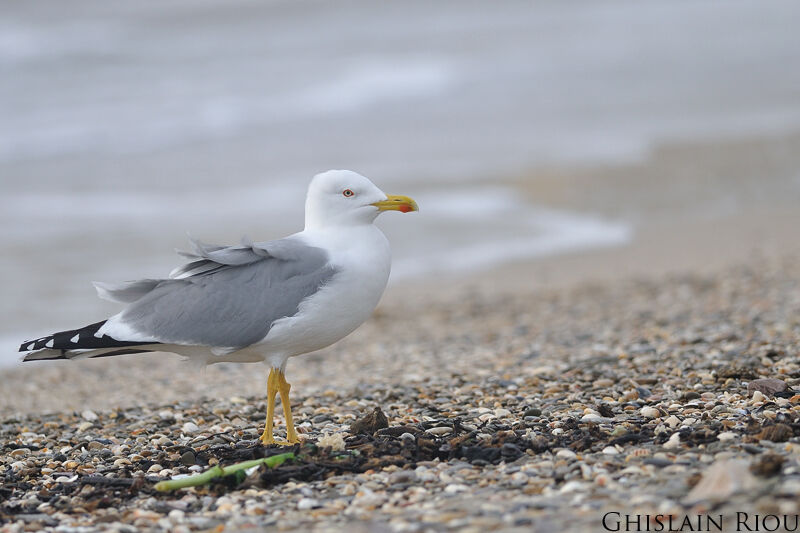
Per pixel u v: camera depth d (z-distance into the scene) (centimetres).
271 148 2742
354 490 686
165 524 648
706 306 1438
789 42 3816
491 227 2064
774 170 2358
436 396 1008
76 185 2417
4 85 3419
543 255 1889
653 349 1163
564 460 706
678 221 2061
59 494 733
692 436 726
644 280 1673
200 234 1969
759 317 1288
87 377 1337
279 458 739
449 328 1491
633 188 2291
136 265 1773
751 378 936
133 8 4966
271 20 4744
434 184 2364
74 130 2923
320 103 3234
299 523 627
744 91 3153
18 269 1756
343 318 800
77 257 1831
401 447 765
